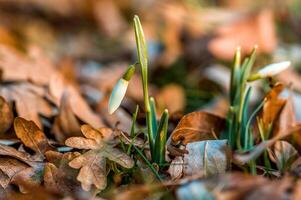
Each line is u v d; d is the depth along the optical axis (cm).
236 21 76
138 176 40
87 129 42
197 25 86
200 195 36
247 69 43
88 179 39
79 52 95
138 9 114
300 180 37
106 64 88
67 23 118
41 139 42
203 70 74
